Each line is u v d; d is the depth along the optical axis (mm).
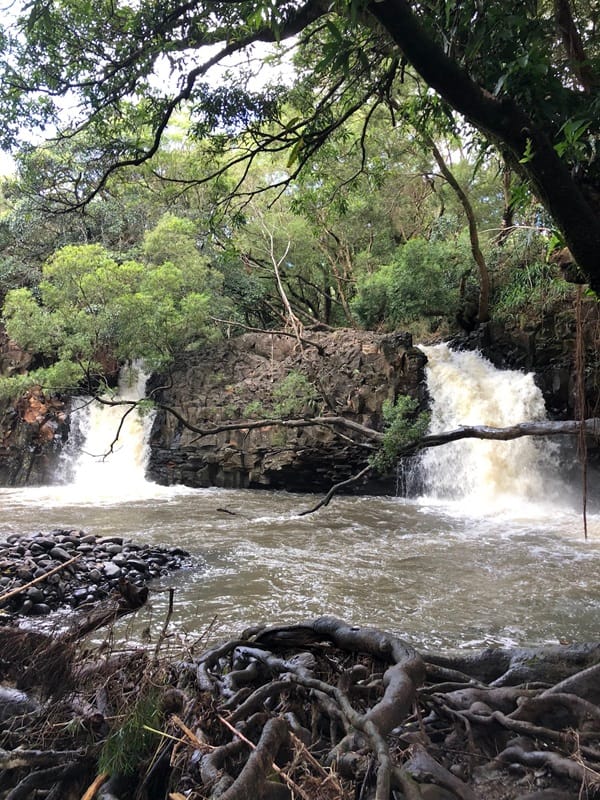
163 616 7156
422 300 19922
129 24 4879
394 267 21047
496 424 17312
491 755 2729
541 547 11320
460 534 12570
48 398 21297
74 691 2920
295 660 3275
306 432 18141
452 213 25531
